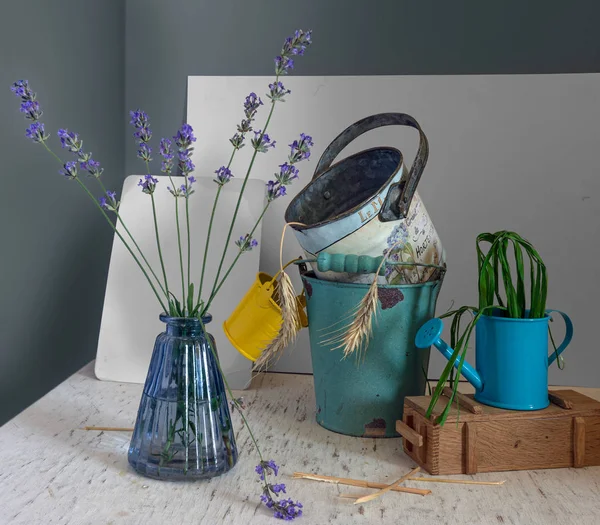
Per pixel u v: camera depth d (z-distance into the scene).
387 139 1.43
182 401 0.85
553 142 1.41
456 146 1.42
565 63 1.45
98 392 1.25
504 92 1.41
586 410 0.94
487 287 0.98
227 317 1.33
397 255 1.01
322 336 1.06
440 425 0.89
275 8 1.51
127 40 1.55
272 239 1.45
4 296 1.22
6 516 0.76
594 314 1.41
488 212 1.42
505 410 0.93
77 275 1.46
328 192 1.12
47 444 0.99
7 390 1.24
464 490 0.86
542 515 0.79
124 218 1.38
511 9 1.46
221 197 1.38
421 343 0.94
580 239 1.41
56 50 1.33
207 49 1.53
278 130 1.46
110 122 1.52
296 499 0.83
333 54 1.50
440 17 1.47
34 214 1.30
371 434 1.05
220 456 0.88
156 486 0.85
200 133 1.49
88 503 0.80
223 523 0.76
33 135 0.86
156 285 1.35
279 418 1.14
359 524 0.76
